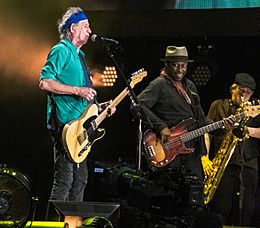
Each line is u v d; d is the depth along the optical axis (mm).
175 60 11164
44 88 9617
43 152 15422
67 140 9516
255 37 14891
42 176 15398
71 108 9797
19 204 8781
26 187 8773
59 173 9719
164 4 14445
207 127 11352
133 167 11570
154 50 15219
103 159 15430
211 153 12797
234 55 15086
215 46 15109
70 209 8766
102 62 15242
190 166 11234
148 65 15266
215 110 12539
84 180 10188
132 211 9359
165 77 11289
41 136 15406
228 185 12383
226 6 14312
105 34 14750
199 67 14875
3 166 8906
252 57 15016
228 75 15125
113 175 11188
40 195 15328
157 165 11094
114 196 11398
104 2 14562
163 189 9320
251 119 12281
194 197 9336
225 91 15109
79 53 10281
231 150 12070
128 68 15281
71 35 10086
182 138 11125
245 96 12266
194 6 14398
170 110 11188
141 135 11336
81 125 9703
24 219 8758
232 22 14352
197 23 14477
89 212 8766
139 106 10625
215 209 12430
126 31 14688
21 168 15438
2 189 8742
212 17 14398
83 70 10180
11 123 15406
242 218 12547
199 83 14922
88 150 9883
